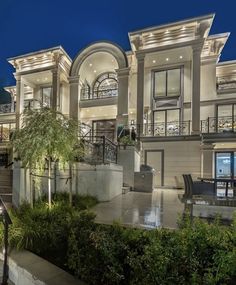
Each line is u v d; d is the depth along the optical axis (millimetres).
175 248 2381
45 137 4645
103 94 16750
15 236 3492
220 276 2137
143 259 2387
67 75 18031
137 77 14828
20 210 4902
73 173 7473
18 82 18109
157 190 11406
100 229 3104
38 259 3150
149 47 14719
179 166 13289
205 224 2848
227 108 14461
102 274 2594
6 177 7551
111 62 16766
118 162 10500
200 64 13852
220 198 4543
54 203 5523
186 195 4883
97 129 17438
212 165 12625
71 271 2932
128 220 4656
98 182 7422
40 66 17641
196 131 13445
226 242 2484
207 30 13711
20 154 4918
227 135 12320
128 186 10281
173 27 14078
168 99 15398
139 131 14352
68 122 5207
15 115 18875
